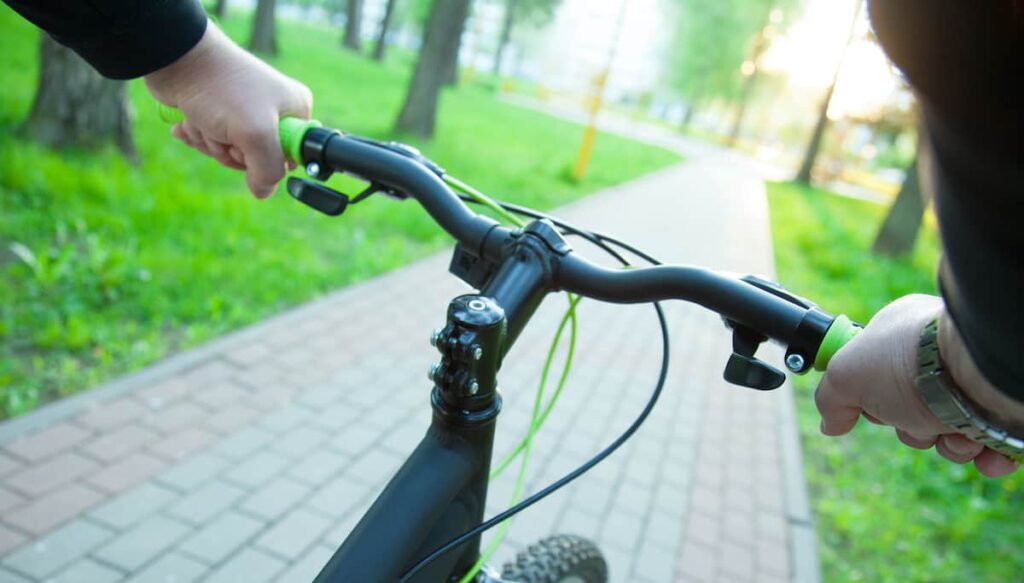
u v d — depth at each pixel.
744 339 1.00
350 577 0.86
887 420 0.78
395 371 4.27
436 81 12.72
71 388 3.39
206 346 4.02
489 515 3.24
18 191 5.10
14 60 9.38
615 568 3.07
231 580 2.61
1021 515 4.23
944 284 0.57
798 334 0.93
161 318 4.17
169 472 3.04
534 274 1.06
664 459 4.00
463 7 12.52
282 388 3.82
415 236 7.02
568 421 4.20
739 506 3.70
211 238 5.43
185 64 1.15
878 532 3.78
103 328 3.89
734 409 4.85
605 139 24.66
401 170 1.18
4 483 2.79
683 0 39.69
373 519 0.91
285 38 25.06
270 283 5.01
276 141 1.21
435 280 5.95
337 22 53.22
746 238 11.73
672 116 67.38
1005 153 0.44
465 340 0.87
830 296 8.99
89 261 4.35
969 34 0.42
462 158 12.09
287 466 3.24
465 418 0.94
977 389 0.64
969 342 0.58
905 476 4.48
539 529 3.21
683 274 1.01
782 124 60.16
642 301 1.05
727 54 40.22
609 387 4.79
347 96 15.57
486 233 1.12
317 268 5.50
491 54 51.25
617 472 3.77
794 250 11.91
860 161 34.62
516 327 1.02
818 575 3.28
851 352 0.79
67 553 2.56
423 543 0.94
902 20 0.45
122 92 6.21
